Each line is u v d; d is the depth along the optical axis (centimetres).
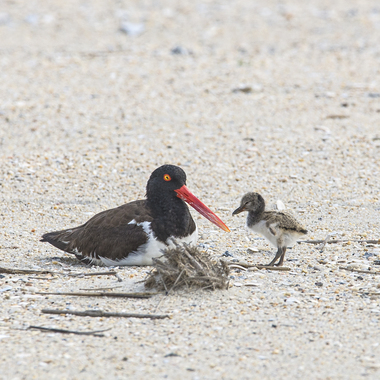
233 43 2753
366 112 1878
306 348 679
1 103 1966
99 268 980
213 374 630
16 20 3144
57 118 1839
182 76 2267
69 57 2547
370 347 679
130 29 2956
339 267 929
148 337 710
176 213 979
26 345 693
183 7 3384
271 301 803
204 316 761
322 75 2267
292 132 1711
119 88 2134
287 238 938
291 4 3394
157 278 840
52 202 1311
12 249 1072
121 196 1343
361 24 2967
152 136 1694
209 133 1711
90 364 651
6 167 1483
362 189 1353
